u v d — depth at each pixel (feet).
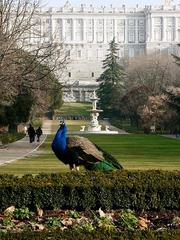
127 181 72.13
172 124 431.02
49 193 69.41
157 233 49.16
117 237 47.85
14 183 70.13
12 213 66.59
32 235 48.32
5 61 152.35
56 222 63.26
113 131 463.01
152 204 70.74
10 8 169.99
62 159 88.69
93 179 73.36
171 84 552.00
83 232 49.70
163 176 75.87
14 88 169.99
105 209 69.92
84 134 404.16
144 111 454.40
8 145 259.39
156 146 259.80
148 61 620.90
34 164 154.61
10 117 293.64
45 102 369.30
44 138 337.31
